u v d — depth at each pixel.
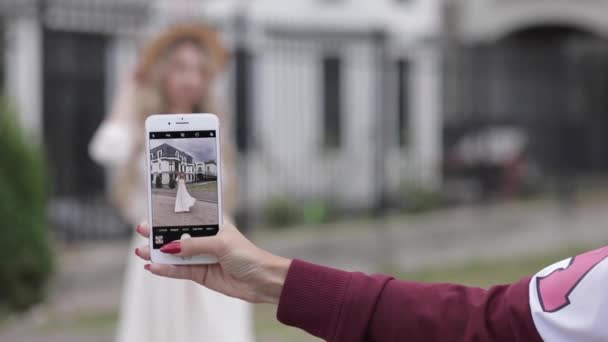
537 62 13.24
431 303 1.67
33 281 6.82
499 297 1.66
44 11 8.73
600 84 14.85
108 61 9.80
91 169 9.66
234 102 8.97
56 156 9.33
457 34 14.03
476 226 10.72
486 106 13.23
